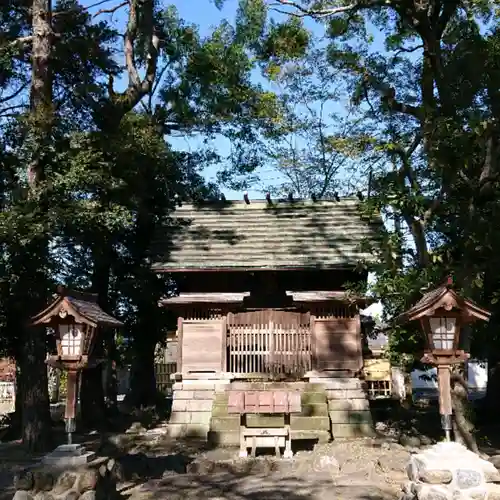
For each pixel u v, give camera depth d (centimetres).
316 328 1456
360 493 880
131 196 1467
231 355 1463
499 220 1141
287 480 975
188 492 911
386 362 2006
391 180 1205
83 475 771
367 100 1409
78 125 1466
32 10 1422
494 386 1822
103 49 1689
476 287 1138
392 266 1173
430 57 1277
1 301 1346
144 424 1698
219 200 1808
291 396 1209
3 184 1391
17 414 1532
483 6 1389
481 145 1142
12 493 912
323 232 1620
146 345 1917
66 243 1439
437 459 721
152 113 2194
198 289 1584
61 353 843
